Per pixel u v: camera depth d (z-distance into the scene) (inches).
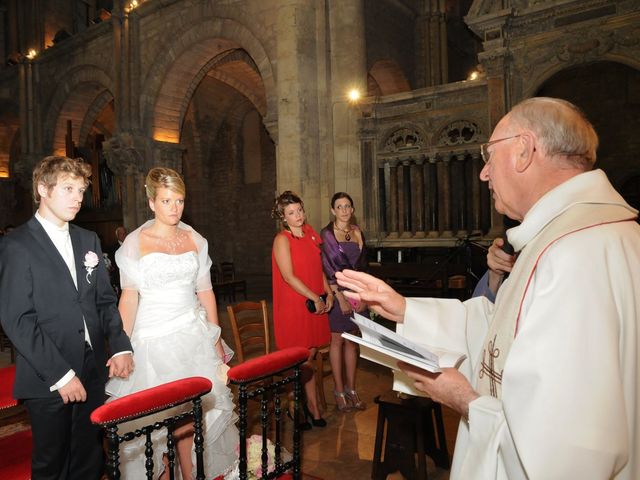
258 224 807.1
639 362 39.3
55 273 92.3
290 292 153.2
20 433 108.1
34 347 85.8
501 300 51.5
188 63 532.7
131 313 107.6
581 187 44.9
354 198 407.2
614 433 35.2
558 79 398.9
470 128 381.1
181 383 71.0
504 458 42.5
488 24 343.9
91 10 795.4
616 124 540.1
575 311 37.9
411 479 119.3
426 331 62.4
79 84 649.0
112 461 64.1
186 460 102.3
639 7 295.3
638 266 40.8
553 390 36.5
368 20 529.3
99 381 97.9
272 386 83.4
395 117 408.8
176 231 116.2
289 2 394.3
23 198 813.2
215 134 821.9
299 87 392.5
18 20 753.6
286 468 85.9
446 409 174.9
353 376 176.6
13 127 781.3
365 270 179.5
